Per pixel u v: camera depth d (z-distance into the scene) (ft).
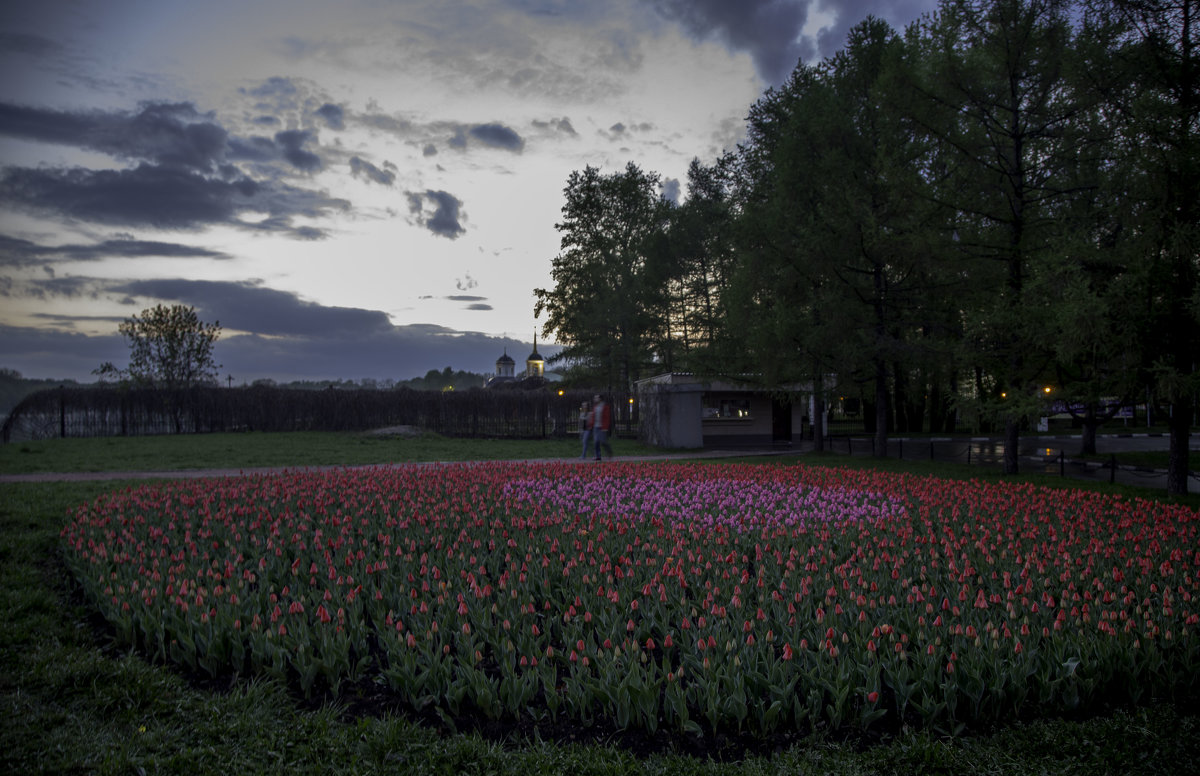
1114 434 130.31
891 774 14.01
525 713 16.76
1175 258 45.27
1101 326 44.01
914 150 68.13
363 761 14.24
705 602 20.97
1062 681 16.56
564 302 150.41
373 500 37.68
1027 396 53.72
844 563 26.94
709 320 126.93
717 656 16.67
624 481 46.62
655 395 100.32
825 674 16.31
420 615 19.77
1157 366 44.47
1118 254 49.14
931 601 21.61
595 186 141.49
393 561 25.94
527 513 35.17
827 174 71.61
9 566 27.43
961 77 57.41
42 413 105.40
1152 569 24.90
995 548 28.66
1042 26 55.77
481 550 27.89
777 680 16.40
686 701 16.35
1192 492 49.21
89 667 18.30
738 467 55.88
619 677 16.51
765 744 15.29
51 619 22.02
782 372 75.46
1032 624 18.90
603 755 14.60
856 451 93.15
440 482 45.09
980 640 17.11
